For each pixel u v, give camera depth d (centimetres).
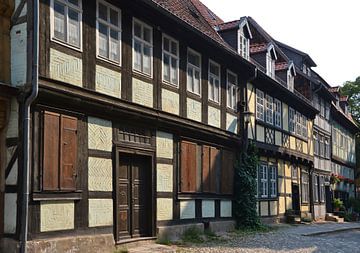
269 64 2512
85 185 1166
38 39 1036
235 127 1980
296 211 2747
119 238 1287
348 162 4559
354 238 2009
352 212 3950
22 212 995
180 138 1576
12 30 1055
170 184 1512
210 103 1775
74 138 1139
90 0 1207
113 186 1262
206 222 1705
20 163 1011
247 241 1597
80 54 1162
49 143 1068
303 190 2919
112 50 1278
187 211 1598
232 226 1897
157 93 1453
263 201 2258
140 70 1388
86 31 1187
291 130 2695
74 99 1125
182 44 1611
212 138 1786
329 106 3784
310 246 1573
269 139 2328
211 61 1805
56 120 1090
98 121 1223
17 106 1029
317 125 3369
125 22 1332
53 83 1074
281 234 1884
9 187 1022
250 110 2133
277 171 2461
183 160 1583
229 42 2098
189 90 1641
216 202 1802
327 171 3612
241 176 1969
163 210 1471
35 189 1028
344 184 4312
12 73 1048
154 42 1458
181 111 1577
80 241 1124
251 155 2050
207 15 2292
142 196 1410
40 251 1018
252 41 2656
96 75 1209
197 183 1670
